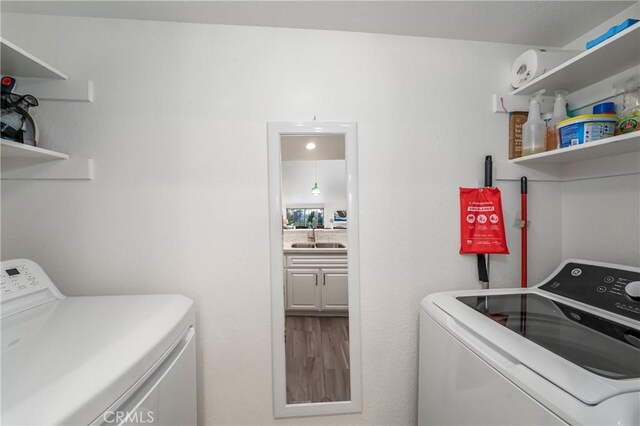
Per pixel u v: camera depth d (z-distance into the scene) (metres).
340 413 1.19
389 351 1.23
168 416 0.77
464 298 1.06
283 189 1.21
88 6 1.04
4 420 0.41
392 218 1.23
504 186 1.28
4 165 1.05
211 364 1.16
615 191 1.09
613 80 1.05
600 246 1.15
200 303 1.15
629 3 1.02
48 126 1.07
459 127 1.25
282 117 1.18
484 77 1.27
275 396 1.16
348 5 1.04
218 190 1.15
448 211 1.26
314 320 1.24
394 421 1.23
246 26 1.17
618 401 0.47
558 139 1.05
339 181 1.22
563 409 0.50
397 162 1.23
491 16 1.10
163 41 1.13
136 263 1.12
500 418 0.65
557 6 1.04
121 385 0.56
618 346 0.68
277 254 1.16
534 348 0.66
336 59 1.20
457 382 0.84
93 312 0.87
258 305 1.17
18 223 1.07
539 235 1.30
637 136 0.77
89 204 1.10
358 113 1.21
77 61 1.09
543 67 1.11
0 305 0.81
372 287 1.22
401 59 1.23
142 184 1.12
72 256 1.10
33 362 0.57
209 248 1.15
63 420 0.43
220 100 1.15
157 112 1.13
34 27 1.08
